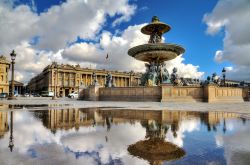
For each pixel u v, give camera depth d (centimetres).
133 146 472
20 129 684
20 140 530
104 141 521
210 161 369
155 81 3109
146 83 3172
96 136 581
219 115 1099
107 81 3519
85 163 356
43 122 841
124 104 2144
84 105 1975
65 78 12169
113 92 3150
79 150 440
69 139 544
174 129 688
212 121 872
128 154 410
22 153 416
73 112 1258
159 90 2723
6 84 9325
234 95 2966
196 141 522
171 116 1050
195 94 2681
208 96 2609
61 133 625
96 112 1259
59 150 440
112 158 385
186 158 385
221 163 358
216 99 2700
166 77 3131
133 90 2938
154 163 356
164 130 671
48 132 639
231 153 419
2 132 634
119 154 410
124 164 351
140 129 689
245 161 369
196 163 357
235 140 533
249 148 457
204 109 1486
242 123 817
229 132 638
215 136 581
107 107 1683
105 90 3247
